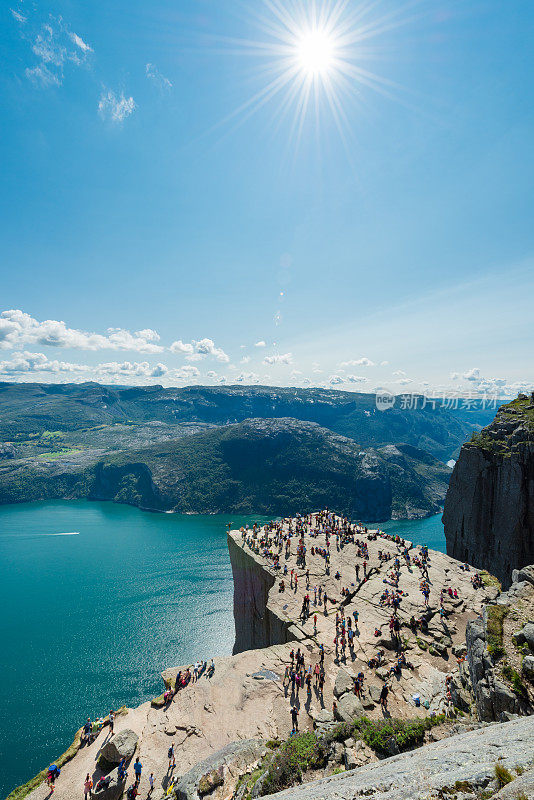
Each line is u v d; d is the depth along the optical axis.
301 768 23.86
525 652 25.92
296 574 61.84
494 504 93.88
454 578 60.59
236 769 27.62
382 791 10.77
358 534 79.31
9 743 89.31
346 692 36.62
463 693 31.02
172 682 42.38
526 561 86.50
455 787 9.15
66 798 32.00
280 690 38.06
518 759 9.47
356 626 48.03
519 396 114.62
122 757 32.88
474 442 102.50
